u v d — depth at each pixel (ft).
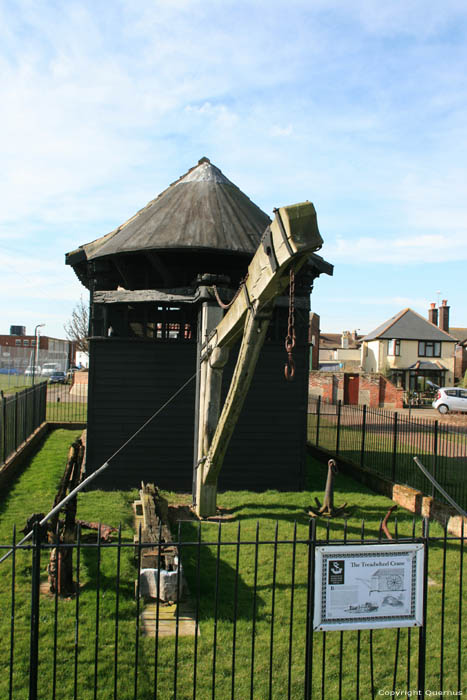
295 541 13.52
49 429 65.67
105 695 14.62
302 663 16.76
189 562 24.16
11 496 33.58
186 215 38.60
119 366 38.27
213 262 39.60
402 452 44.70
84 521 28.32
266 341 39.27
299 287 40.22
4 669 15.51
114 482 38.06
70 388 116.06
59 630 17.71
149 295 36.47
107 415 38.19
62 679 15.20
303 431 39.37
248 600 20.65
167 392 38.37
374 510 34.45
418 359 164.04
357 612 13.69
